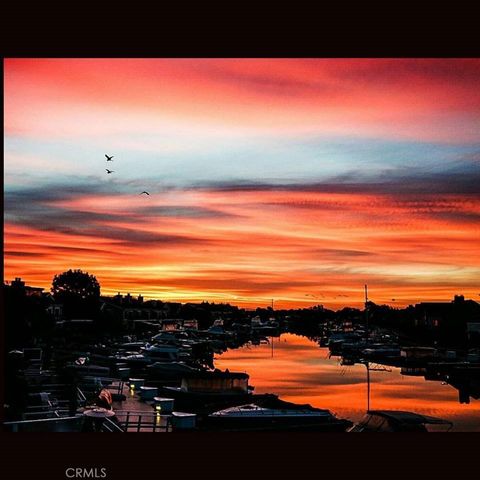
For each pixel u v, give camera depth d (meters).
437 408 45.72
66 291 113.56
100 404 26.53
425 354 75.81
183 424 27.98
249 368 71.44
